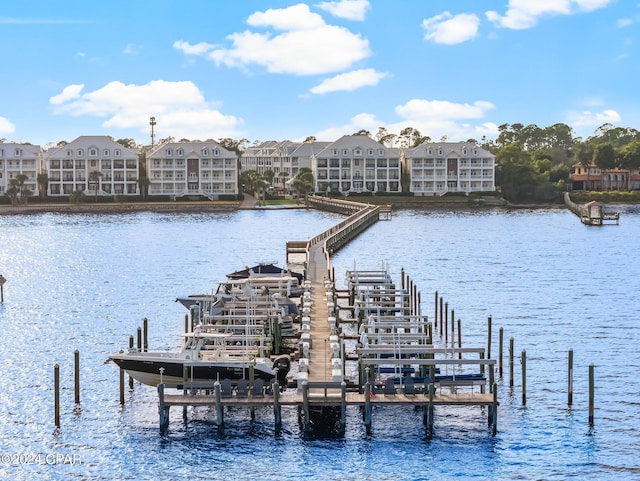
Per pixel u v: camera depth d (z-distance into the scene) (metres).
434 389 43.25
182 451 40.97
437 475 38.50
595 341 62.25
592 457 40.31
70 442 42.16
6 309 76.50
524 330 66.44
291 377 50.03
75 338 63.84
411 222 182.00
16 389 50.06
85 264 111.12
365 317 60.75
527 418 44.94
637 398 48.25
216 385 42.50
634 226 172.12
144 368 47.44
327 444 41.53
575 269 104.62
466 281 93.62
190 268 106.31
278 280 72.25
